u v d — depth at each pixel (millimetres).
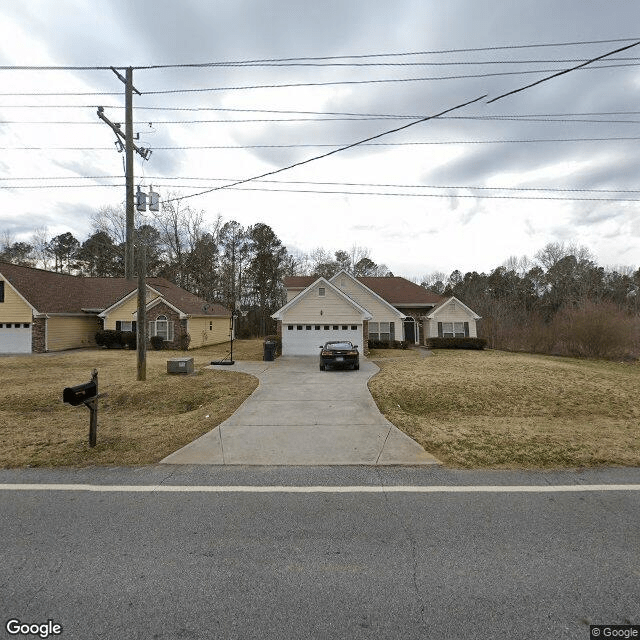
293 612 2434
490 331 29953
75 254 48812
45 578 2762
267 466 5062
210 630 2291
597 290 46188
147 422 7391
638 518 3629
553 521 3566
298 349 19953
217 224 46562
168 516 3682
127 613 2430
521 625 2324
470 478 4633
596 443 5949
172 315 23438
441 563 2930
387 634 2254
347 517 3660
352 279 24609
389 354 20422
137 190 11172
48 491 4262
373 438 6230
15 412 8445
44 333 22391
